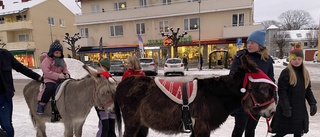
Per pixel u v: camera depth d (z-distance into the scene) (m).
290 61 3.02
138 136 3.00
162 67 22.53
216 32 21.06
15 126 4.86
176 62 15.22
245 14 19.97
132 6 24.12
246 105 2.29
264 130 4.30
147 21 23.19
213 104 2.39
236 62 2.85
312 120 5.02
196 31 21.64
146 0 23.53
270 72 2.90
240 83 2.32
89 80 3.16
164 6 22.03
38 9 29.50
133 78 2.79
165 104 2.47
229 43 20.67
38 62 29.28
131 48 23.50
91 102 3.18
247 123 3.12
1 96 3.29
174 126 2.49
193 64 22.11
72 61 15.25
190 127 2.40
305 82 3.00
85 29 25.70
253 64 2.25
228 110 2.46
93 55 25.64
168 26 22.50
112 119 3.69
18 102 7.77
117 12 23.75
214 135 3.99
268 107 2.20
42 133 3.81
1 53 3.24
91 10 25.67
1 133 2.57
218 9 20.30
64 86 3.37
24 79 16.86
